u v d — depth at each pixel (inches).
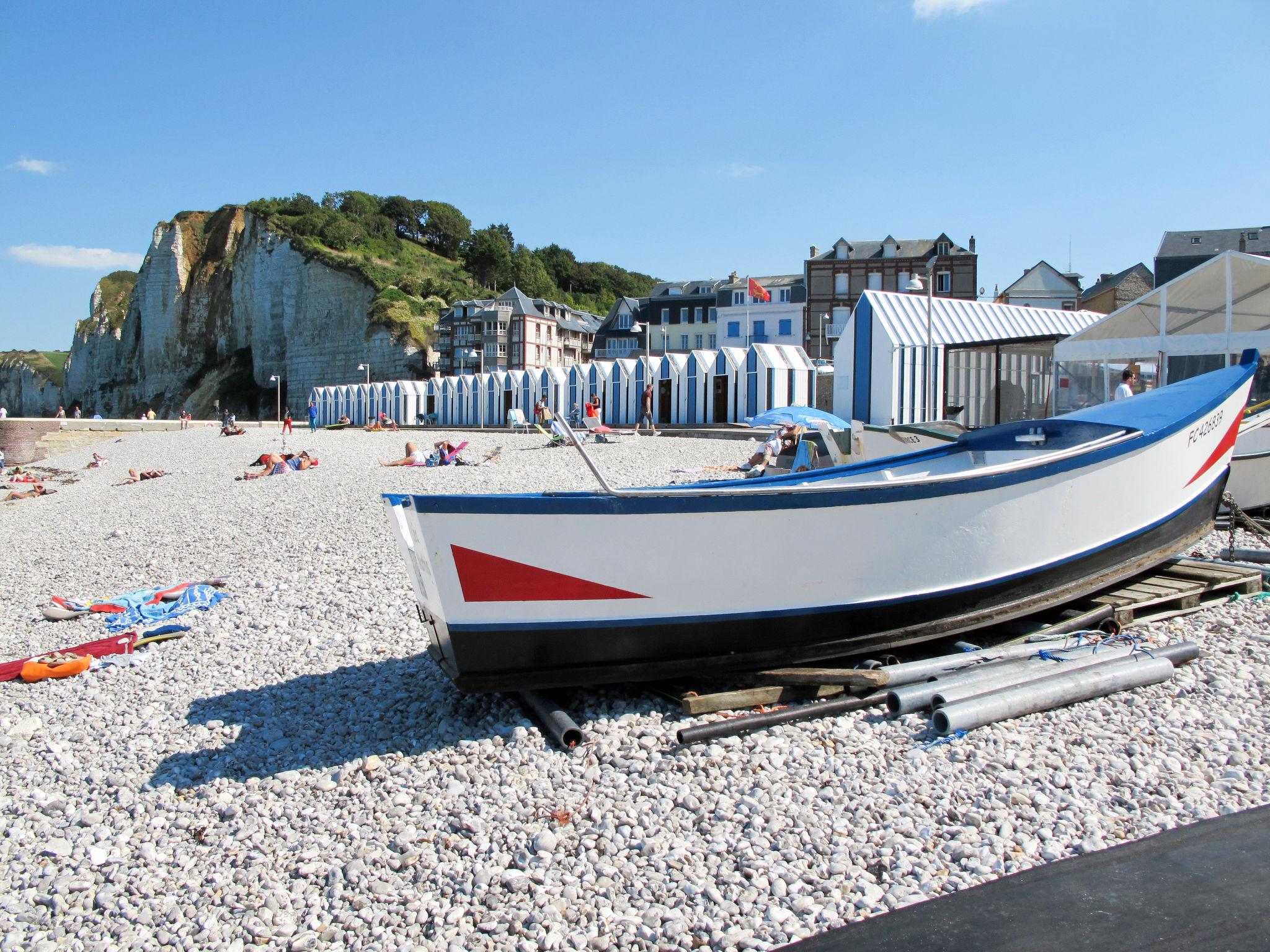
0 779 220.1
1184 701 212.1
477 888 154.8
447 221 5255.9
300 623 342.0
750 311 2775.6
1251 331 598.5
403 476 815.7
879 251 2657.5
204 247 4872.0
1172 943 122.8
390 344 3597.4
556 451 1003.9
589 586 211.0
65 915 159.3
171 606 380.2
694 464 816.9
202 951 145.6
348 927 148.2
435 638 228.4
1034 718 206.2
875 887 143.7
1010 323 1088.8
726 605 221.1
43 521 752.3
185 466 1117.1
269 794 199.2
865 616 235.1
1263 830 152.3
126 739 240.2
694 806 176.2
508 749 206.5
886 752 194.5
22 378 6894.7
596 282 5649.6
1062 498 259.1
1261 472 420.2
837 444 529.0
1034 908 133.0
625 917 142.5
